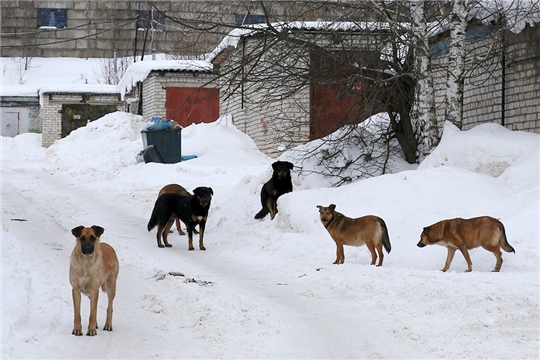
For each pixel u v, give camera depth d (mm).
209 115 38312
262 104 17578
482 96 20672
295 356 7176
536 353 7012
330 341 7707
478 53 20188
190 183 24547
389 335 7871
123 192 22812
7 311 8008
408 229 12898
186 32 16859
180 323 8555
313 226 14148
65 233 15383
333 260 12453
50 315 8422
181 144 31984
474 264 11398
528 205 12508
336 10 17047
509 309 8352
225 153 29891
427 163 16281
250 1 16688
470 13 18891
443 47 21234
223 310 8891
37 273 10367
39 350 7105
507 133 15992
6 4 66500
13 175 27359
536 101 18406
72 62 65500
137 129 35500
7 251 11250
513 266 10984
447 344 7371
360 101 16984
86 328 8109
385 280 10133
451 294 9008
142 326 8359
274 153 28625
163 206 14438
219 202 19281
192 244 14273
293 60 16797
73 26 66438
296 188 18234
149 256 13180
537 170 14297
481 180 14305
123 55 65188
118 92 46062
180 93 37781
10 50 66812
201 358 7090
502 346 7238
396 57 17438
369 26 16797
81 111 46000
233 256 13562
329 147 19359
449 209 13367
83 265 7695
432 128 17641
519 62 18984
